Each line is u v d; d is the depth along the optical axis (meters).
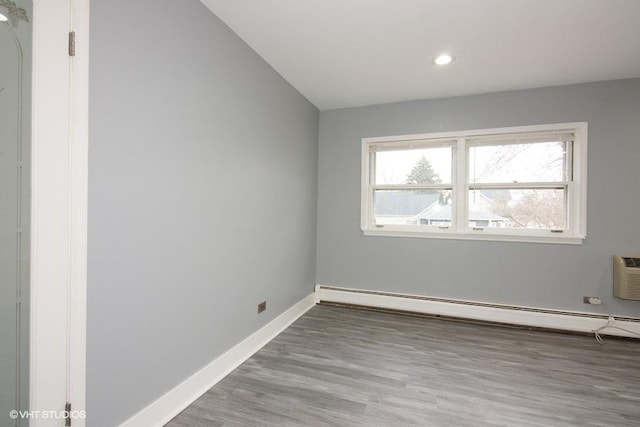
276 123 2.90
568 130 3.08
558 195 3.16
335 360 2.39
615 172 2.92
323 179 3.96
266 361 2.37
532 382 2.10
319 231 3.99
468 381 2.10
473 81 3.04
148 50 1.56
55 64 1.21
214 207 2.06
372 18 2.07
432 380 2.11
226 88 2.17
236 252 2.31
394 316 3.45
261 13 2.03
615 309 2.93
